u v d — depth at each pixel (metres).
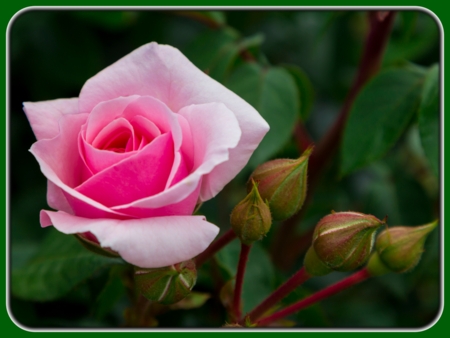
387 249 0.48
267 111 0.53
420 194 0.59
